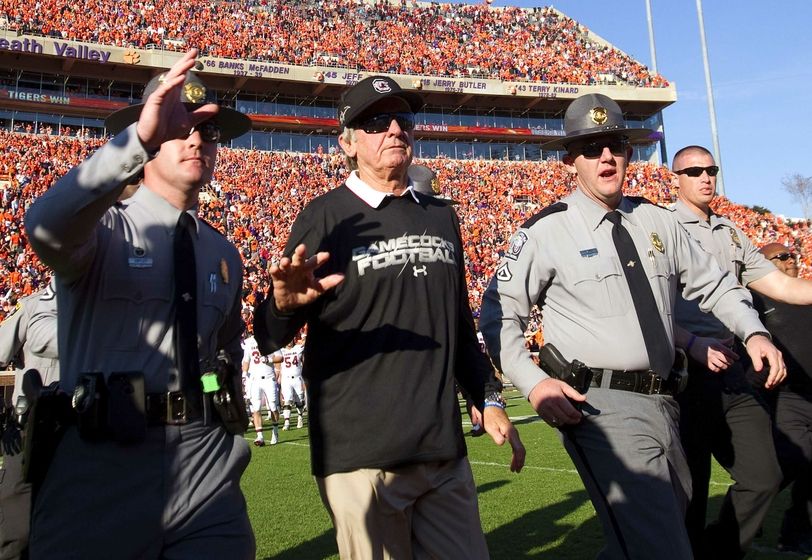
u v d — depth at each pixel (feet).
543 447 34.09
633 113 174.19
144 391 8.39
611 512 11.22
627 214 12.53
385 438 9.50
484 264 107.45
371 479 9.55
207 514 8.62
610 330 11.71
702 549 15.35
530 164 159.02
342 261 9.97
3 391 44.91
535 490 24.09
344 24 168.45
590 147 12.30
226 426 9.10
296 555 17.62
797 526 17.53
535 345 70.95
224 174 123.65
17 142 115.44
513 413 51.11
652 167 159.84
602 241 12.08
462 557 9.80
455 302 10.46
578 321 11.98
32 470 8.33
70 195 7.26
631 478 11.10
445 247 10.46
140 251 8.93
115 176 7.23
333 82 151.84
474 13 187.52
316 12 169.99
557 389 11.32
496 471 27.86
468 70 164.55
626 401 11.48
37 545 8.21
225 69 144.15
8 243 80.74
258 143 149.79
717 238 17.06
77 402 8.15
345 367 9.80
